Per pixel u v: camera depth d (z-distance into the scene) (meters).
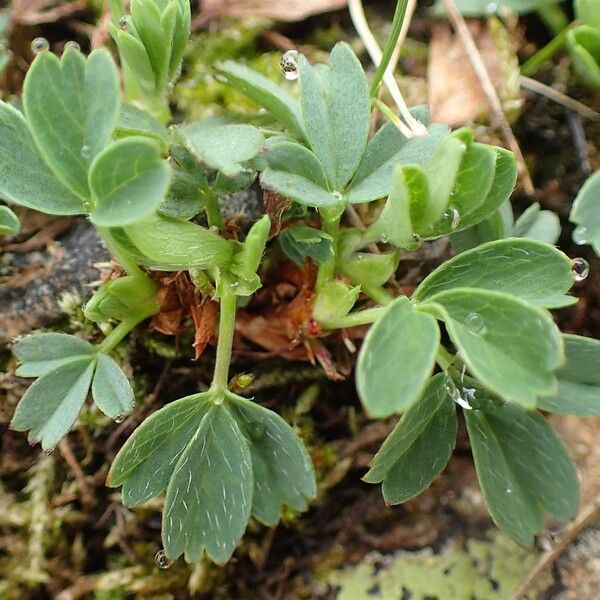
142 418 0.09
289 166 0.07
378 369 0.06
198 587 0.09
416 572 0.09
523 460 0.07
